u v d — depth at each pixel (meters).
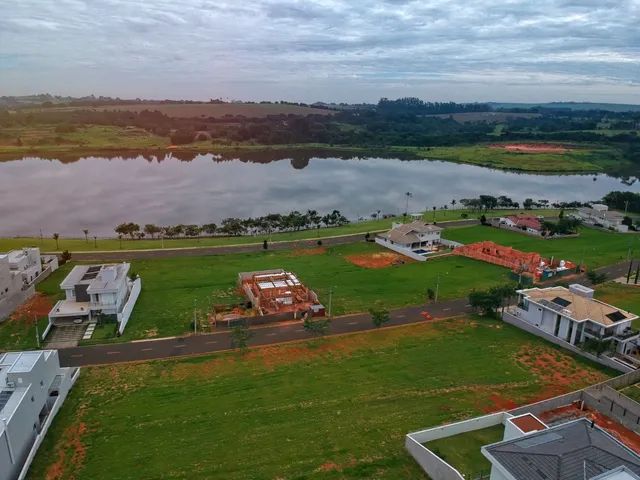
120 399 62.09
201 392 64.06
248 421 57.88
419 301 96.56
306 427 56.75
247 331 80.06
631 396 63.66
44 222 167.25
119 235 142.00
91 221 170.50
